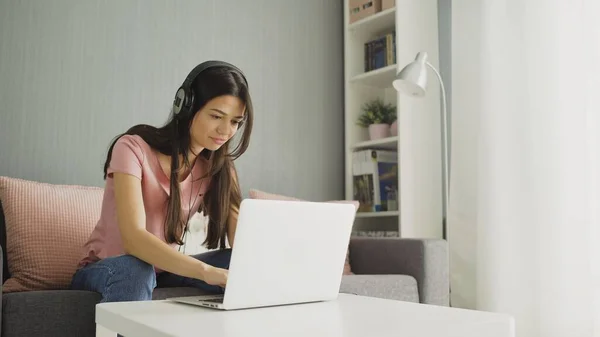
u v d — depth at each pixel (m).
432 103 2.87
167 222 1.44
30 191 1.85
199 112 1.42
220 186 1.58
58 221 1.82
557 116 2.30
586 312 2.16
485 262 2.45
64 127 2.24
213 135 1.43
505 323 0.92
